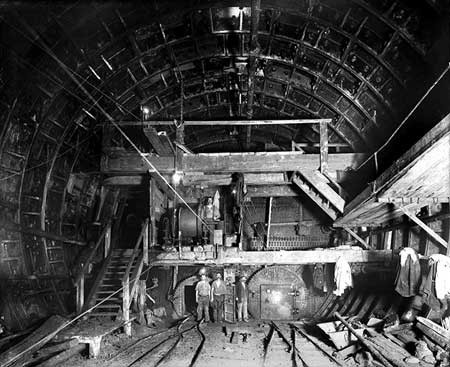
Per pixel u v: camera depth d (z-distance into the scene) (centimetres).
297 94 1454
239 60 1268
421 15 899
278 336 1322
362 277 1658
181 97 1335
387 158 1292
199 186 1501
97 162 1482
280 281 1856
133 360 982
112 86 1244
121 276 1496
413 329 1050
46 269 1216
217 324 1577
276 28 1152
